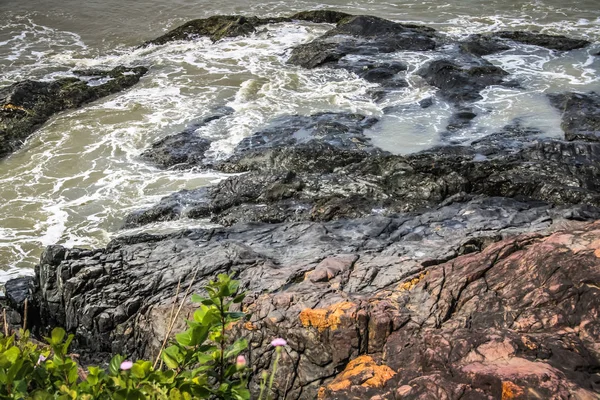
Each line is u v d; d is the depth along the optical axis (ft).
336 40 54.39
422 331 18.15
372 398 15.03
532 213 28.19
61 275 25.73
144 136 41.60
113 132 42.19
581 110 40.78
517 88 45.24
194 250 26.86
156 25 63.93
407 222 28.53
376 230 27.96
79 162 39.04
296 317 20.08
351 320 19.10
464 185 32.12
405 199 31.81
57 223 33.45
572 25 60.18
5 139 41.32
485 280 19.56
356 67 49.85
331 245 26.73
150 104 45.88
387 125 40.81
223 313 11.82
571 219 27.48
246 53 54.49
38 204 35.09
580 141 35.29
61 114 44.91
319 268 23.11
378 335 18.85
